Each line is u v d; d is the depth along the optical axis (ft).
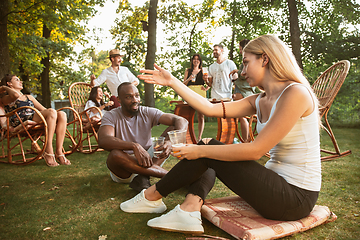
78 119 12.76
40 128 11.52
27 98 11.98
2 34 20.59
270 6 38.91
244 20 41.98
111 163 7.31
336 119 27.25
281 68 4.56
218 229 5.16
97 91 15.83
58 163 11.48
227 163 4.64
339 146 13.41
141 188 7.02
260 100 5.21
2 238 4.99
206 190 5.24
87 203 6.77
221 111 5.82
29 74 41.93
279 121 4.22
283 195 4.45
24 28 29.19
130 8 44.37
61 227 5.42
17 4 27.78
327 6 36.24
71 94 16.69
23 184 8.48
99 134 7.90
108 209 6.33
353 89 29.96
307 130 4.50
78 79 52.13
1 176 9.43
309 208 4.67
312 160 4.59
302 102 4.24
